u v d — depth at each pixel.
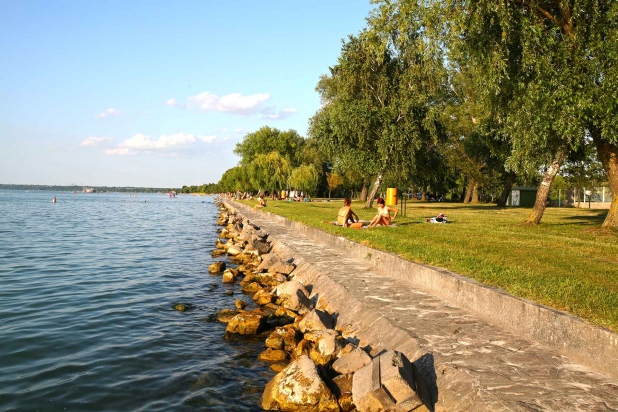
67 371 7.96
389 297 9.71
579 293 7.73
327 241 19.02
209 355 8.79
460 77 40.47
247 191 106.19
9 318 11.29
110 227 41.88
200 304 12.95
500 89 18.20
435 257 11.54
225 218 51.41
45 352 8.90
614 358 5.55
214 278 17.00
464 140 51.84
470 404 5.09
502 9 15.75
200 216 64.75
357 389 5.86
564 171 30.83
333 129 37.41
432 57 19.52
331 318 9.88
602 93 14.23
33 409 6.55
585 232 17.98
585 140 19.05
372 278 11.89
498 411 4.75
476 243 14.66
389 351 6.14
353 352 7.24
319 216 31.05
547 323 6.66
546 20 17.48
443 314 8.38
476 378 5.49
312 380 6.39
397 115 35.69
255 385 7.40
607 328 5.87
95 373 7.88
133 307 12.54
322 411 6.18
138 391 7.17
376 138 36.59
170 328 10.58
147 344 9.43
